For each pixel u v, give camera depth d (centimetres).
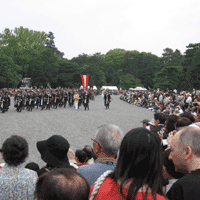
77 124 1405
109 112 2188
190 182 128
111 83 12531
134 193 110
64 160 201
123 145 120
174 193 129
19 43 7106
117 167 120
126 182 114
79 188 116
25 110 2075
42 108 2130
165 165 212
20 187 174
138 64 13838
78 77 8825
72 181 118
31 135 1038
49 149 198
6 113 1778
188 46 6850
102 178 123
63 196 111
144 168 113
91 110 2323
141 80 12075
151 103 2844
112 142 194
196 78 5922
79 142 948
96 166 194
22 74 7069
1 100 1789
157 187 115
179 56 12112
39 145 215
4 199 169
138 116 1945
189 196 123
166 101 2189
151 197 112
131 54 14925
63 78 8312
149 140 118
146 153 114
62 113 1938
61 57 9831
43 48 7488
